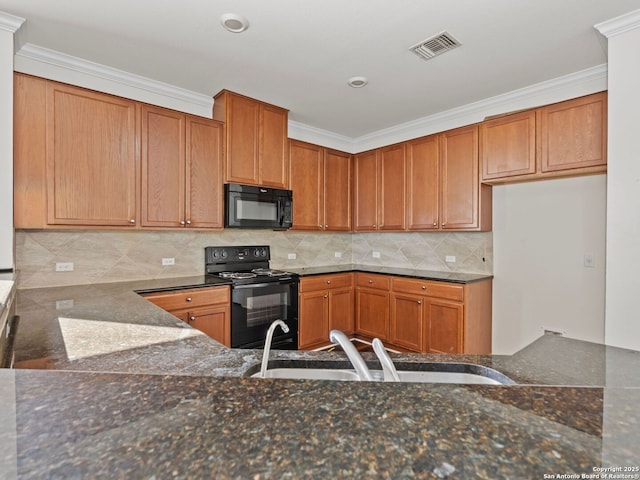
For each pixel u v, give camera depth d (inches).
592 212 109.9
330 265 173.2
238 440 15.9
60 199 88.0
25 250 94.0
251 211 122.3
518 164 114.0
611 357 43.3
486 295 130.5
